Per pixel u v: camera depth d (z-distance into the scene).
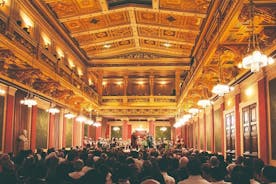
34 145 19.56
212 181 6.31
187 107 27.95
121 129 41.75
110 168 8.90
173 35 26.56
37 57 14.91
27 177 7.66
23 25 17.20
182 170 7.59
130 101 33.78
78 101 25.83
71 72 22.08
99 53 32.47
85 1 20.06
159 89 37.62
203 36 21.33
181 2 19.39
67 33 24.23
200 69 16.08
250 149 14.73
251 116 14.70
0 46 11.52
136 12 22.61
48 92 19.92
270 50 11.48
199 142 28.08
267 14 8.80
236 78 15.75
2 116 15.62
